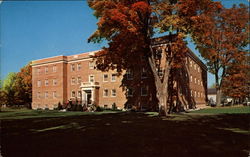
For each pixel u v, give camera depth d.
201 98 51.88
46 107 53.41
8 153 7.53
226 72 41.09
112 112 33.75
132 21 22.58
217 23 35.94
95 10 23.67
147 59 27.31
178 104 34.91
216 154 7.26
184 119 19.75
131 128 13.64
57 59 51.75
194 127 13.97
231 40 37.56
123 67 27.00
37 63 56.03
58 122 17.95
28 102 63.16
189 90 41.91
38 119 21.25
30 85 62.06
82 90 46.47
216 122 16.84
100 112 34.22
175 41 24.22
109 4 22.44
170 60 25.05
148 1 23.44
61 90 50.59
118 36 22.59
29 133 11.93
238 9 36.22
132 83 41.09
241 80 41.09
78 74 49.78
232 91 42.12
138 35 23.12
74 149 8.02
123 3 22.98
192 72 44.91
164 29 22.19
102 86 45.56
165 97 24.45
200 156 7.05
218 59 39.56
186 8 21.75
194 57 46.47
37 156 7.15
